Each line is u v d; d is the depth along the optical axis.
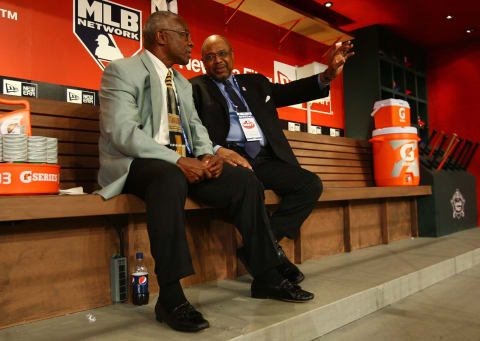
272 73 4.28
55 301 1.49
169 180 1.35
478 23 4.88
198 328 1.25
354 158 3.80
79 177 1.92
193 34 3.58
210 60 2.18
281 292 1.60
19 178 1.34
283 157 2.14
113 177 1.55
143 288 1.62
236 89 2.27
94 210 1.43
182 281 1.90
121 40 3.08
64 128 1.89
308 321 1.46
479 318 1.75
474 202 4.37
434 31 5.13
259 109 2.22
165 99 1.68
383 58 4.98
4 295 1.37
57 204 1.34
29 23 2.60
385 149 3.63
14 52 2.53
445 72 5.59
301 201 2.01
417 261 2.52
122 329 1.31
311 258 2.66
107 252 1.66
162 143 1.64
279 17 4.00
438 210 3.72
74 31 2.80
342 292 1.75
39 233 1.47
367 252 2.92
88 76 2.87
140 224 1.79
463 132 5.40
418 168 3.63
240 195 1.56
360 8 4.45
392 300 1.98
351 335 1.54
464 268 2.78
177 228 1.33
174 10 3.17
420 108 5.73
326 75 2.19
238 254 1.76
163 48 1.72
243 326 1.31
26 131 1.47
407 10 4.53
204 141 1.79
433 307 1.92
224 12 3.84
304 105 4.58
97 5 2.93
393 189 3.28
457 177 4.09
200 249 2.00
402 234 3.66
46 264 1.48
